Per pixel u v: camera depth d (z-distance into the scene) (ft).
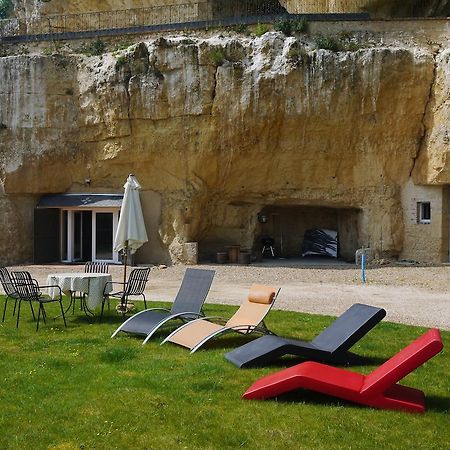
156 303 45.11
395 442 18.08
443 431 18.99
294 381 21.21
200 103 72.13
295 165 75.51
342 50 71.31
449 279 60.29
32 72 77.66
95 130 77.51
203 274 36.65
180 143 74.13
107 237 78.28
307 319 38.14
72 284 37.63
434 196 72.33
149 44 73.61
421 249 73.61
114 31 79.30
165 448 17.51
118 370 25.66
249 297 33.86
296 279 62.44
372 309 27.14
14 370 25.66
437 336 20.67
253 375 24.80
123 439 18.08
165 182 76.84
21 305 43.96
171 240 76.13
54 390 22.72
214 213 79.25
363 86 69.92
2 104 78.13
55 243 80.23
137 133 75.20
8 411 20.39
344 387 20.86
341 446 17.72
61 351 29.30
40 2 93.71
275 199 78.43
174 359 27.71
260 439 18.19
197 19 85.76
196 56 71.77
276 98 70.95
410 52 69.72
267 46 71.05
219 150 74.02
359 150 73.92
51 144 78.28
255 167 75.72
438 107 69.56
